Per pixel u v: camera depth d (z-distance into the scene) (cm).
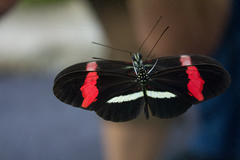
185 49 49
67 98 46
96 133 48
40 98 49
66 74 45
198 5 49
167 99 47
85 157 48
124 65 47
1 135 48
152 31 49
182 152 48
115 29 48
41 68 48
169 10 49
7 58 48
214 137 48
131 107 47
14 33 48
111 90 47
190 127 49
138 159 48
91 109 46
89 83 46
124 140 48
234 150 48
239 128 48
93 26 48
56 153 48
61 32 48
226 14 49
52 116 48
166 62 47
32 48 48
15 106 48
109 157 48
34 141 48
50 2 48
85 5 48
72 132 48
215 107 49
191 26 49
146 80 47
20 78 48
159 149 48
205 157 48
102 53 49
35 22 48
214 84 46
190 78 46
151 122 49
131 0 49
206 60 46
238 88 48
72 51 48
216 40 49
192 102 46
